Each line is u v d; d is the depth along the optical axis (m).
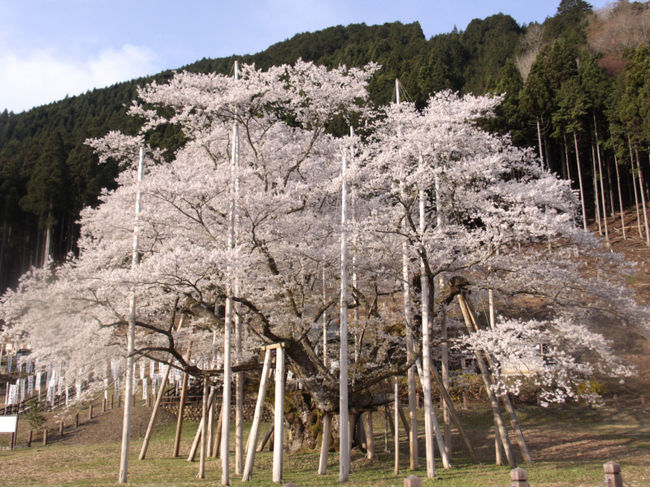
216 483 11.26
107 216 15.06
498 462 13.02
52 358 12.23
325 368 13.09
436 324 15.33
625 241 36.81
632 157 37.88
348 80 14.86
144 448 15.35
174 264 10.98
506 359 11.09
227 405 11.32
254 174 14.43
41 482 12.02
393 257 13.88
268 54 87.44
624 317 12.93
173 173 15.09
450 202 13.04
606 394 22.84
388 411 15.76
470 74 57.47
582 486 10.11
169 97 14.23
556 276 12.76
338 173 15.90
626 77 36.94
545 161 42.34
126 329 14.27
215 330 14.88
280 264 14.16
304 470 12.94
